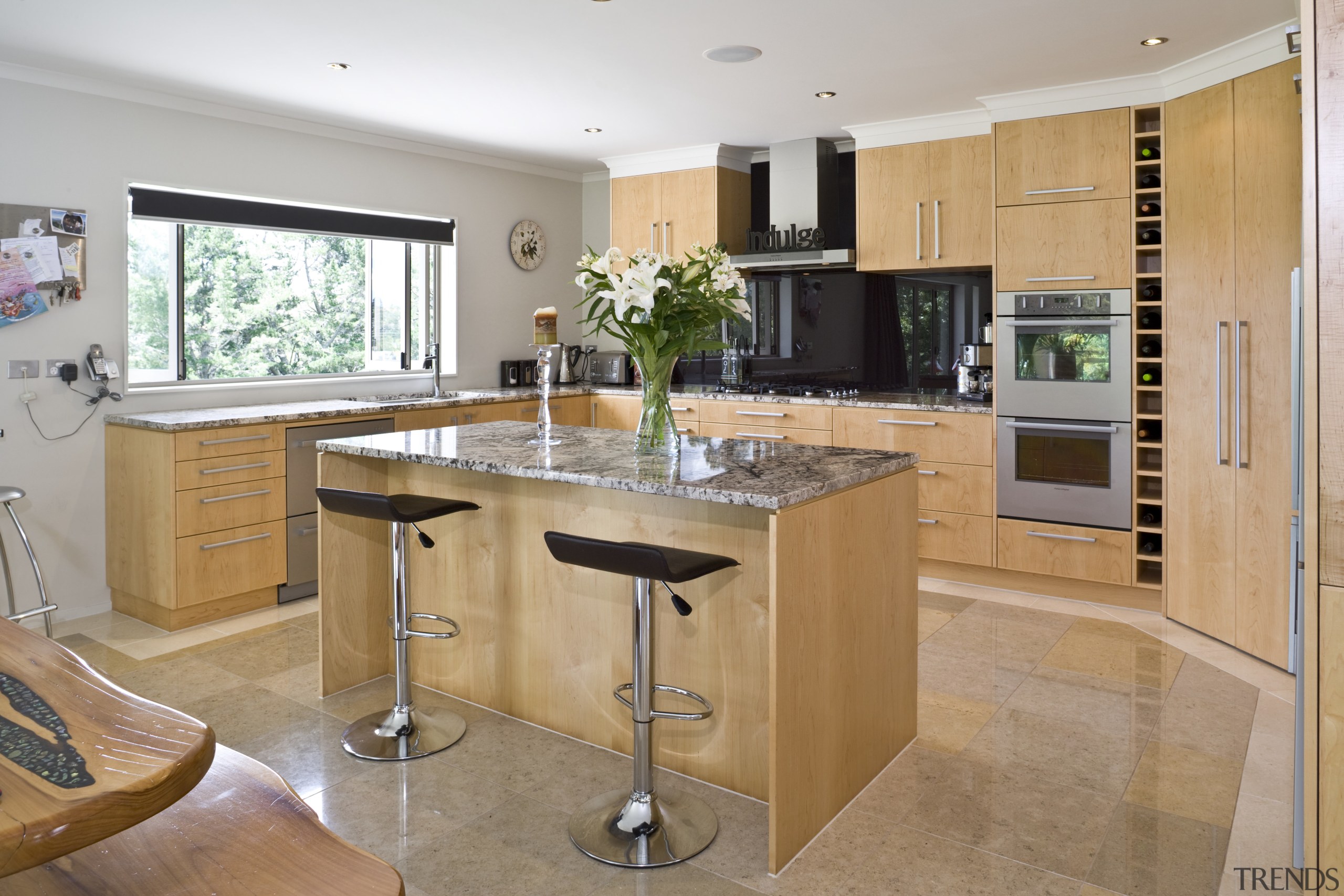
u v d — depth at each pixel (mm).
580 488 2854
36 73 3941
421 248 5852
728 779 2631
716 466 2605
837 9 3307
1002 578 4703
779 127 5172
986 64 3953
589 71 4043
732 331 5965
